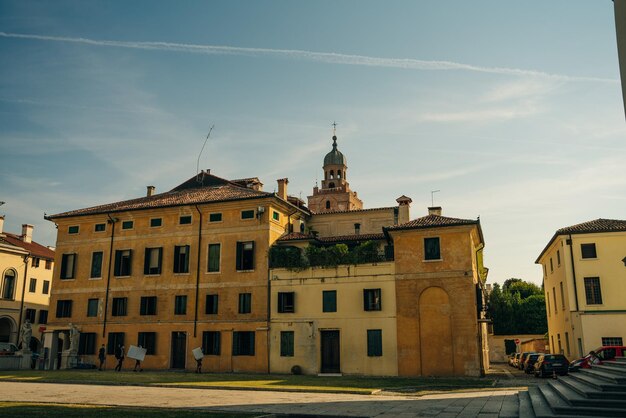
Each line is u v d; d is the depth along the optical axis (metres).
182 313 41.00
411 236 36.91
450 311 34.97
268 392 23.78
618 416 14.71
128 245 43.84
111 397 20.88
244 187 49.28
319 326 37.47
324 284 38.03
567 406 15.63
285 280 38.94
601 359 30.66
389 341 35.81
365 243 38.12
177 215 42.94
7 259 56.62
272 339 38.25
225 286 40.31
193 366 39.66
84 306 43.94
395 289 36.41
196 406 18.19
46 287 61.62
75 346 41.31
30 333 40.00
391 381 30.11
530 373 38.97
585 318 38.59
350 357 36.41
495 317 74.69
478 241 41.50
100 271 44.19
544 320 74.00
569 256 40.44
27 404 18.06
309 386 26.19
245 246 40.72
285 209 43.34
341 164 79.81
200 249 41.69
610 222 41.91
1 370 37.19
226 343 39.22
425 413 16.58
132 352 38.25
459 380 30.97
